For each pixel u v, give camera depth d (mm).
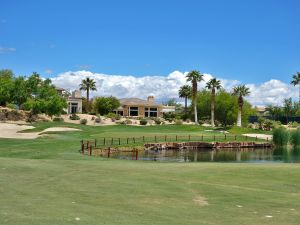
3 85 87875
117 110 126938
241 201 12930
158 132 76312
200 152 54594
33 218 9766
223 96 109438
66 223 9461
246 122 108062
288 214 11305
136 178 16828
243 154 52906
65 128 71062
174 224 9844
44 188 13812
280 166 22484
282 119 131250
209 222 10180
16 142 43656
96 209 11039
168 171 19484
